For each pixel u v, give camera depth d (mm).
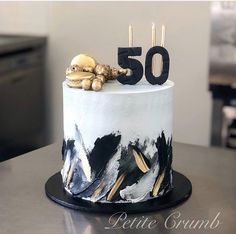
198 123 2430
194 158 1316
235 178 1179
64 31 2586
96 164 1008
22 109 2568
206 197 1067
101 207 994
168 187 1071
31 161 1284
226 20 2262
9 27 2697
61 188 1088
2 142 2471
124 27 2453
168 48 2391
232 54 2283
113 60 2518
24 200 1045
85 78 1010
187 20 2334
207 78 2359
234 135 2367
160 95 1016
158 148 1028
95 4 2486
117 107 983
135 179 1011
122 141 998
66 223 945
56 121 2721
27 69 2553
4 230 921
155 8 2373
